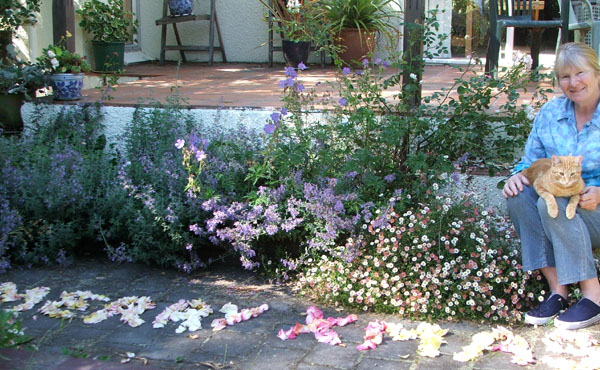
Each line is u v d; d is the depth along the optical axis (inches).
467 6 284.5
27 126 180.1
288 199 131.6
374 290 117.8
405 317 115.3
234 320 112.2
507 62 266.5
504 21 197.3
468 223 121.5
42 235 137.8
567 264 106.7
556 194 106.2
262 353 101.3
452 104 145.7
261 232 131.0
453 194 134.0
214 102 177.6
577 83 107.2
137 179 145.3
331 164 139.4
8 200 140.5
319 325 109.3
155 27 316.8
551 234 107.7
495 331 105.3
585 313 107.7
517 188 112.7
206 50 304.2
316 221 130.1
